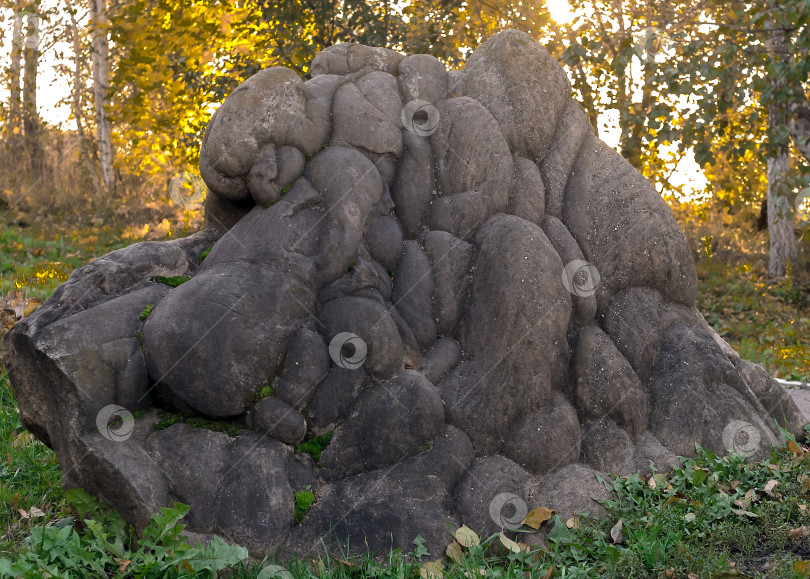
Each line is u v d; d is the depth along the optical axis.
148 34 10.01
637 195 4.59
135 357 3.52
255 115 3.95
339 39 10.80
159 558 3.11
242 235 3.85
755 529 3.55
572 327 4.32
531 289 4.02
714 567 3.16
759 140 11.09
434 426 3.73
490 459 3.82
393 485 3.59
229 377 3.48
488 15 11.32
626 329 4.38
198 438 3.49
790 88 8.52
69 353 3.38
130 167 16.34
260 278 3.66
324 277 3.85
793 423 5.01
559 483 3.80
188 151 11.46
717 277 14.04
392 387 3.74
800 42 7.75
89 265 3.83
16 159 17.03
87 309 3.60
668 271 4.57
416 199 4.32
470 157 4.39
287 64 10.26
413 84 4.62
